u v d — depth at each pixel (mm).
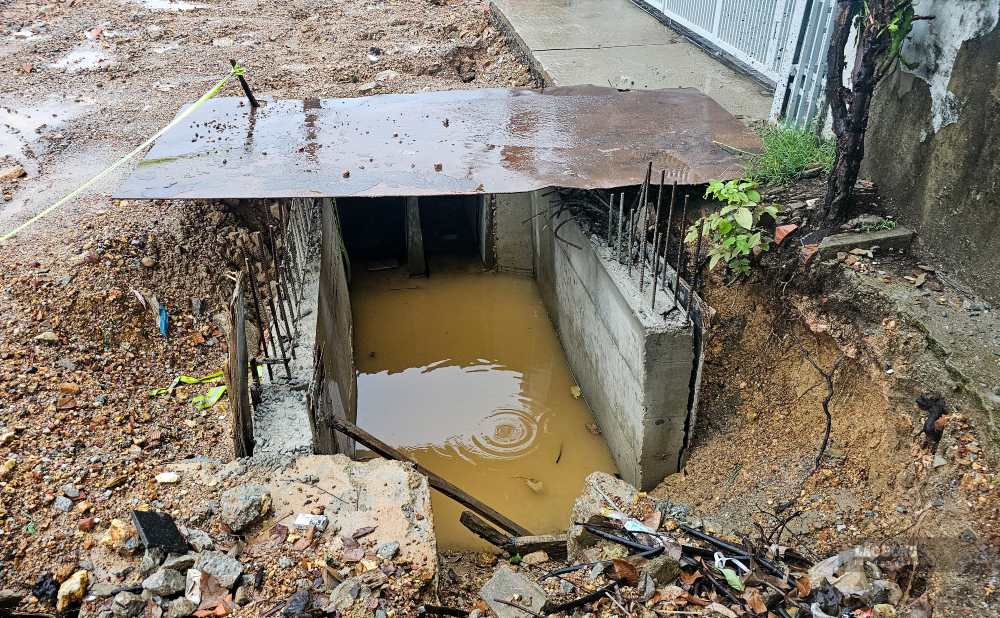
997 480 3816
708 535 4758
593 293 6855
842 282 5086
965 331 4441
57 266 5879
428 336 8930
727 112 7500
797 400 5371
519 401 7816
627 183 6027
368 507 4086
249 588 3600
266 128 7277
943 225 5031
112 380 5328
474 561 5277
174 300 6074
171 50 11609
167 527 3812
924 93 5133
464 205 11430
